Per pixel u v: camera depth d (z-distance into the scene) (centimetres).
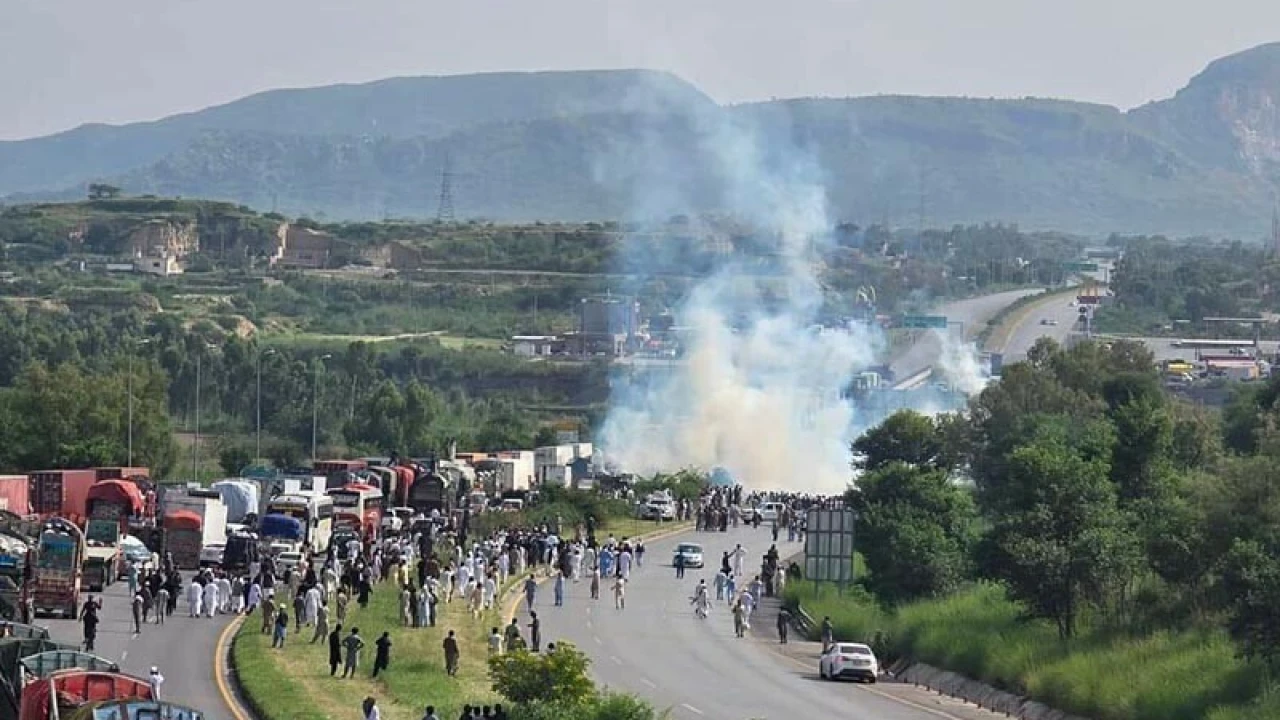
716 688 15475
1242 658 13288
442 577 19725
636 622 19550
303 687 13088
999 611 17450
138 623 15538
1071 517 16400
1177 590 15650
